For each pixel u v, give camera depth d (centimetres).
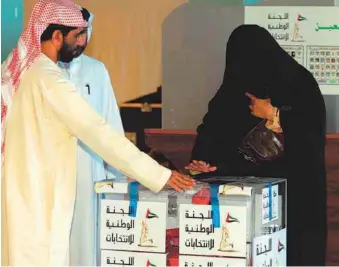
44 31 365
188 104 522
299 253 469
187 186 336
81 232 400
